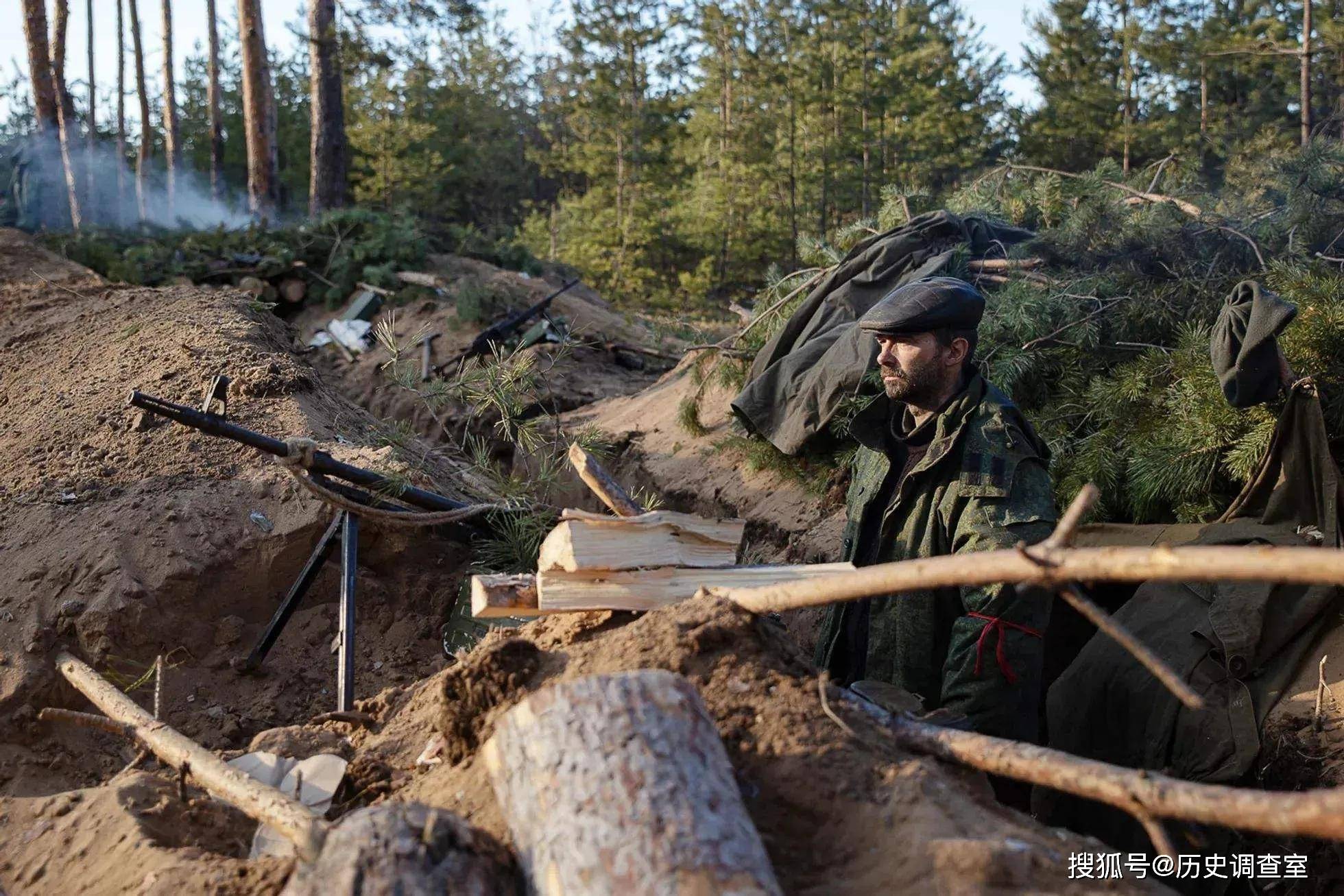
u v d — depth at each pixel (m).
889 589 2.22
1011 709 3.05
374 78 36.56
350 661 4.11
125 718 3.14
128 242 17.23
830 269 7.20
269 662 4.69
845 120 34.69
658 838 1.82
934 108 34.78
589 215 37.56
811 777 2.22
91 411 6.07
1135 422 4.77
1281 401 4.09
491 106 51.19
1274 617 3.61
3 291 11.34
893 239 6.75
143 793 2.83
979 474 3.21
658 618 2.65
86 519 4.97
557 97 51.41
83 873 2.57
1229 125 25.64
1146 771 1.98
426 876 1.84
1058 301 5.57
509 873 1.97
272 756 2.88
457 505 4.99
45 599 4.52
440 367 12.23
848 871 2.05
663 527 2.92
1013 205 7.30
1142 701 3.59
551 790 1.96
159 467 5.36
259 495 5.12
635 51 36.03
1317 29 21.33
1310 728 3.39
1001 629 3.06
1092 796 2.03
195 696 4.46
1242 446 4.10
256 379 6.09
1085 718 3.71
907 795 2.13
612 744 1.96
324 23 20.03
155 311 8.30
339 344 13.80
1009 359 5.35
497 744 2.16
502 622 4.39
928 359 3.36
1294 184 5.65
